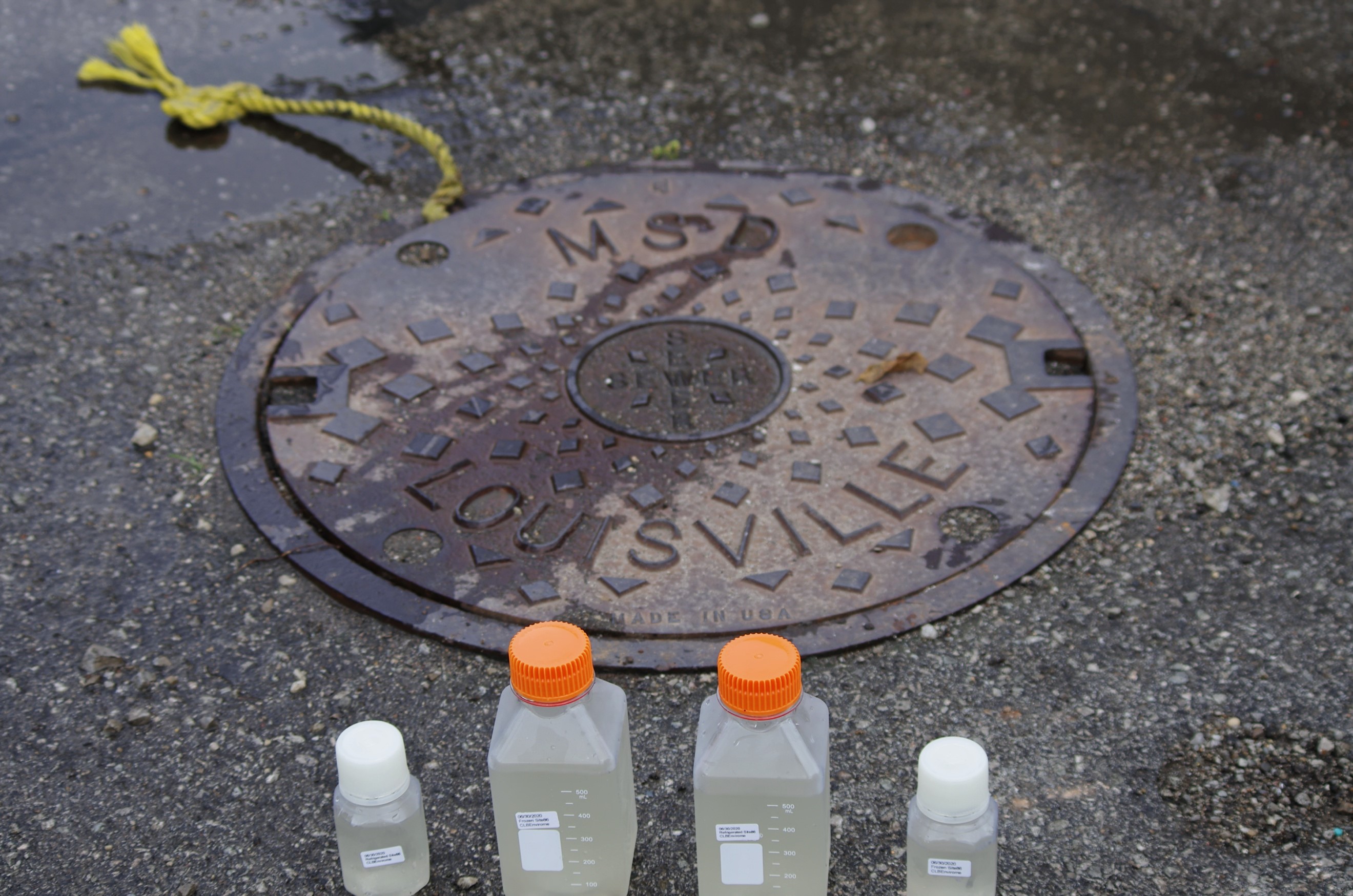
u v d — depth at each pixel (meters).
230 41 2.39
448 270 1.77
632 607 1.42
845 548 1.46
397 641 1.42
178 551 1.50
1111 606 1.43
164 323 1.75
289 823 1.30
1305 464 1.55
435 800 1.31
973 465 1.54
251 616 1.44
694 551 1.46
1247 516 1.50
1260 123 2.10
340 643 1.42
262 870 1.27
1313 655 1.38
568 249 1.79
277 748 1.35
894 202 1.88
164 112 2.14
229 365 1.68
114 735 1.36
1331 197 1.91
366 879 1.24
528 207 1.86
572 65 2.30
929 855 1.19
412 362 1.66
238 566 1.48
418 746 1.34
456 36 2.40
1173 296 1.76
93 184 1.98
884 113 2.16
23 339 1.72
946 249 1.79
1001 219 1.89
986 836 1.19
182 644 1.42
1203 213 1.89
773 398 1.60
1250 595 1.44
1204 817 1.28
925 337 1.67
